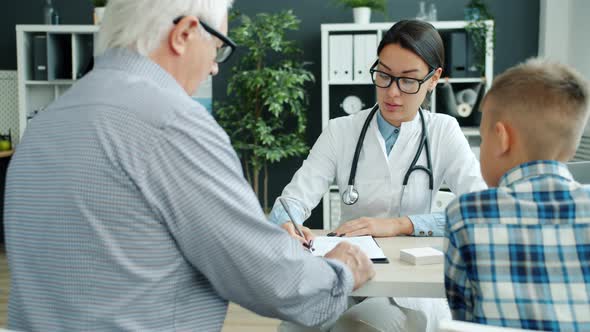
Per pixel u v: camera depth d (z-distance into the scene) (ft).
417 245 5.18
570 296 3.14
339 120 6.83
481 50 13.88
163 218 3.12
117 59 3.38
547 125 3.36
